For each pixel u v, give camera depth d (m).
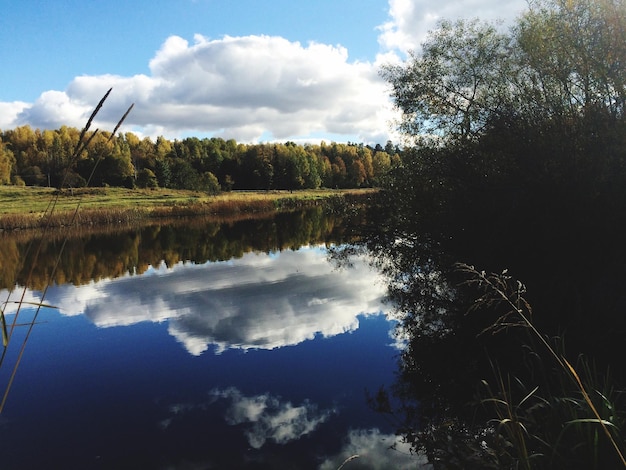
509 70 10.94
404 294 10.97
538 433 3.74
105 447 4.87
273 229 29.14
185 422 5.38
